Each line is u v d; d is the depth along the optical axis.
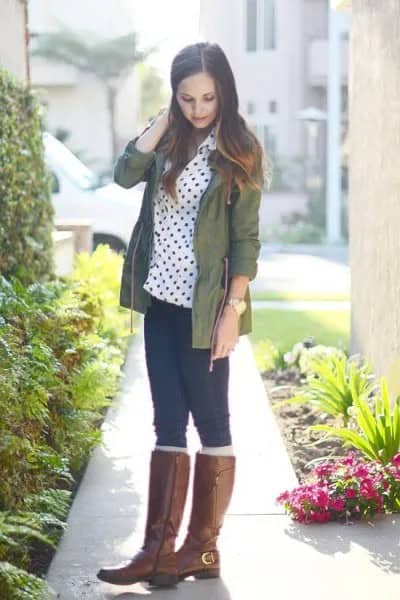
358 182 8.08
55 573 4.31
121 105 32.69
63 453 5.39
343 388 6.53
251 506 5.18
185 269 4.08
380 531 4.80
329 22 28.98
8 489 4.09
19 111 7.97
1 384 4.32
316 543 4.66
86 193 14.19
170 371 4.16
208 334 4.02
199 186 4.04
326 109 31.98
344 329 11.75
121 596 4.09
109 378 6.88
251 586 4.20
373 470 5.14
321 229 29.02
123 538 4.73
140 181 4.24
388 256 6.84
